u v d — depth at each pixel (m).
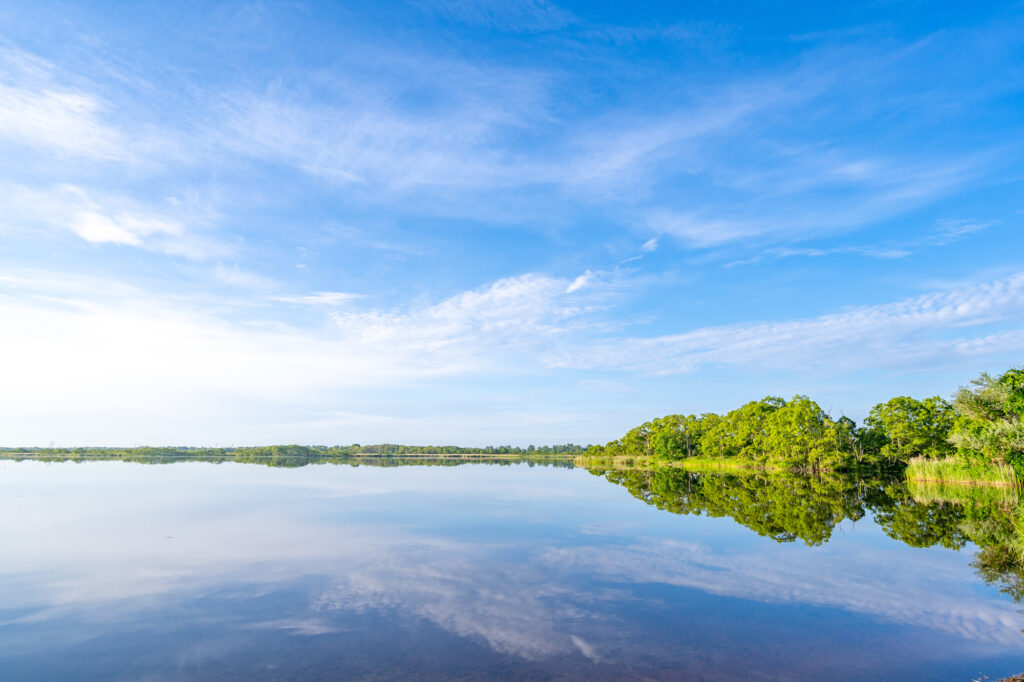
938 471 54.31
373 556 20.75
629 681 10.32
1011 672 10.88
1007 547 23.23
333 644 12.12
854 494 47.22
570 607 14.84
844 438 79.56
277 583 16.97
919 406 73.56
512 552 21.67
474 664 11.09
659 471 97.44
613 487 54.84
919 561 20.58
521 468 105.62
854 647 12.14
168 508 34.22
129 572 18.20
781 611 14.62
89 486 49.62
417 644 12.15
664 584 17.22
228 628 13.12
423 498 41.38
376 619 13.78
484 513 32.97
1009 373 38.47
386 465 115.81
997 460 43.75
